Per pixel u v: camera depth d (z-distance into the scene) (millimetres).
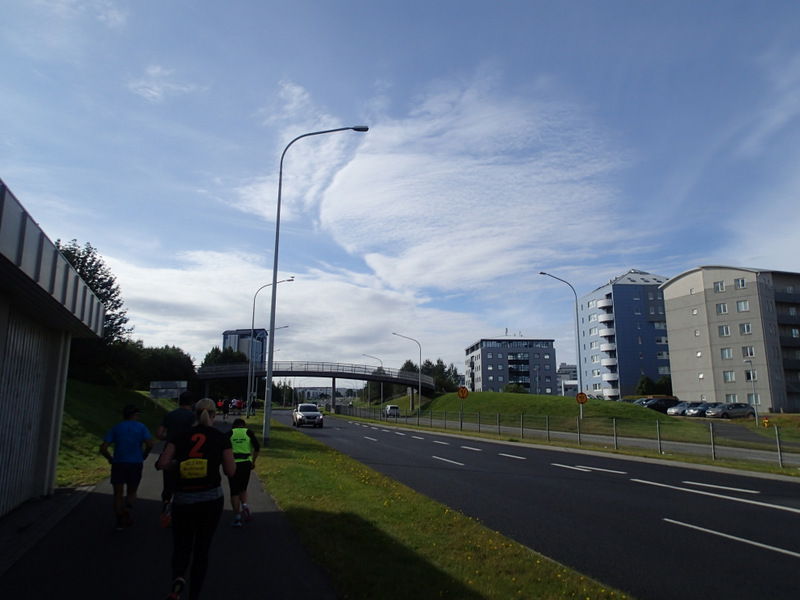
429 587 5781
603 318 99000
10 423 8953
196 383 74312
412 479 15336
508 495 12828
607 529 9406
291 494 10977
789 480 16266
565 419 43344
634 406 56062
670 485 14805
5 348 8453
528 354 140125
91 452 17047
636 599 5891
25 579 6090
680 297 75250
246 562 6715
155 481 12820
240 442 8672
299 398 155375
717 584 6543
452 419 57000
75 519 8859
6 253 6355
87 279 40188
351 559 6676
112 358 39281
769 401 65188
